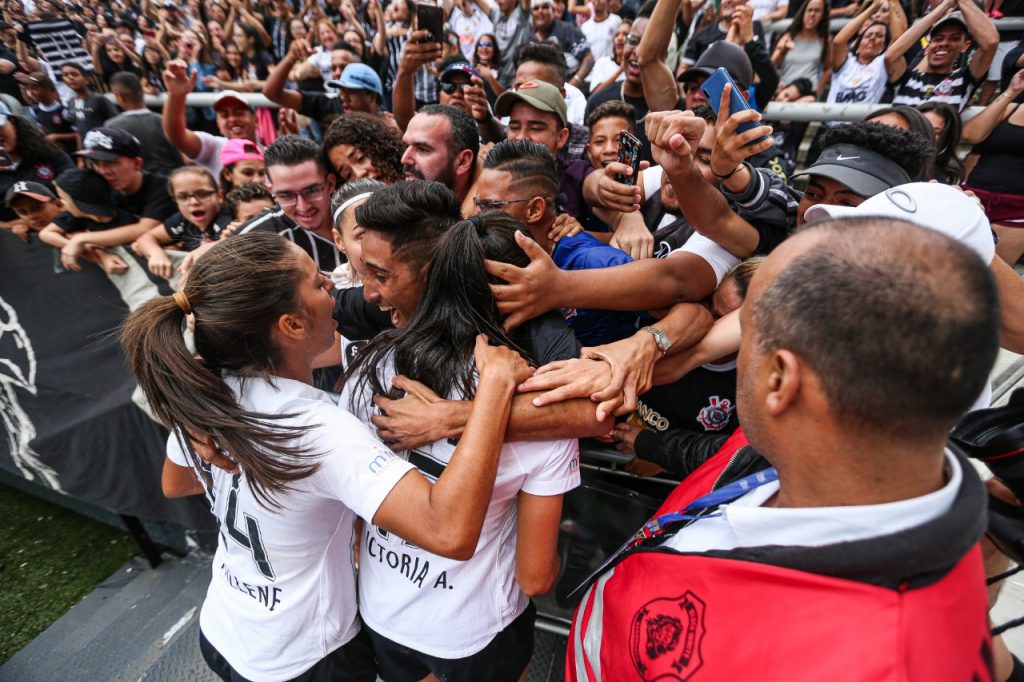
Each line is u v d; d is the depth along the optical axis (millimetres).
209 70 6465
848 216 601
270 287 957
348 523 1166
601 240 2020
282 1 7188
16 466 2727
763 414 646
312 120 4344
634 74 3062
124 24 7734
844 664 547
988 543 1145
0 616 2453
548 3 4883
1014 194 2744
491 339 1076
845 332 524
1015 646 1508
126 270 2320
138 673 2145
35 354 2447
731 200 1433
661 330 1213
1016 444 802
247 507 1048
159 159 3842
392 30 5734
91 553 2760
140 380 1001
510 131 2311
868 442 564
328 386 1991
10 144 3406
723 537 778
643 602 792
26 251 2383
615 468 1741
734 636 643
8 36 6496
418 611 1113
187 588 2516
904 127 1755
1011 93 2668
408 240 1099
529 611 1265
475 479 893
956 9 3109
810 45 3775
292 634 1107
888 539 552
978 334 499
